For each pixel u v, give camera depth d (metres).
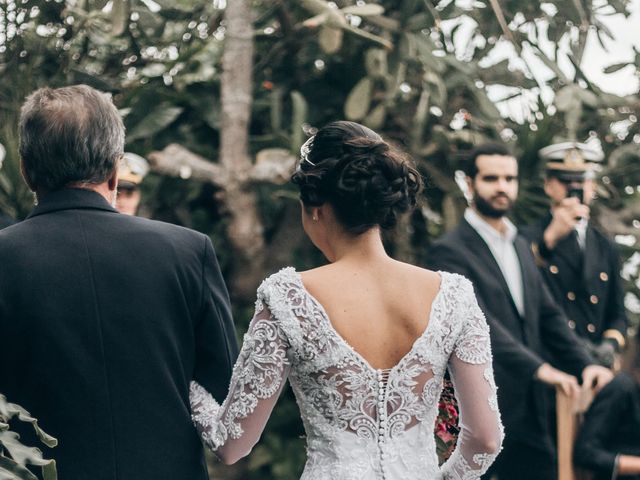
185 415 2.64
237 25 5.87
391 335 2.47
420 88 6.37
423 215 6.47
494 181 5.04
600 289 5.55
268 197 6.33
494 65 6.41
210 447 2.59
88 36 5.90
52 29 5.89
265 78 6.39
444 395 2.61
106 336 2.58
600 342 5.55
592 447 4.57
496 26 6.24
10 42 5.75
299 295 2.46
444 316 2.49
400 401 2.47
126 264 2.63
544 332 5.16
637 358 4.64
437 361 2.49
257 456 6.25
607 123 6.62
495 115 6.21
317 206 2.54
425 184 2.72
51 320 2.55
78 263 2.60
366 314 2.46
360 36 5.83
